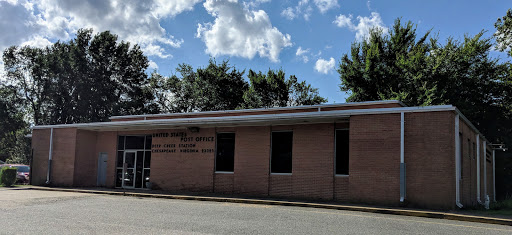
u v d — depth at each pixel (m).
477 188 19.09
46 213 11.10
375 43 35.47
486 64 31.61
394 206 14.12
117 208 12.51
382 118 14.87
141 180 22.09
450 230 9.36
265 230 8.71
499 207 15.90
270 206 14.27
